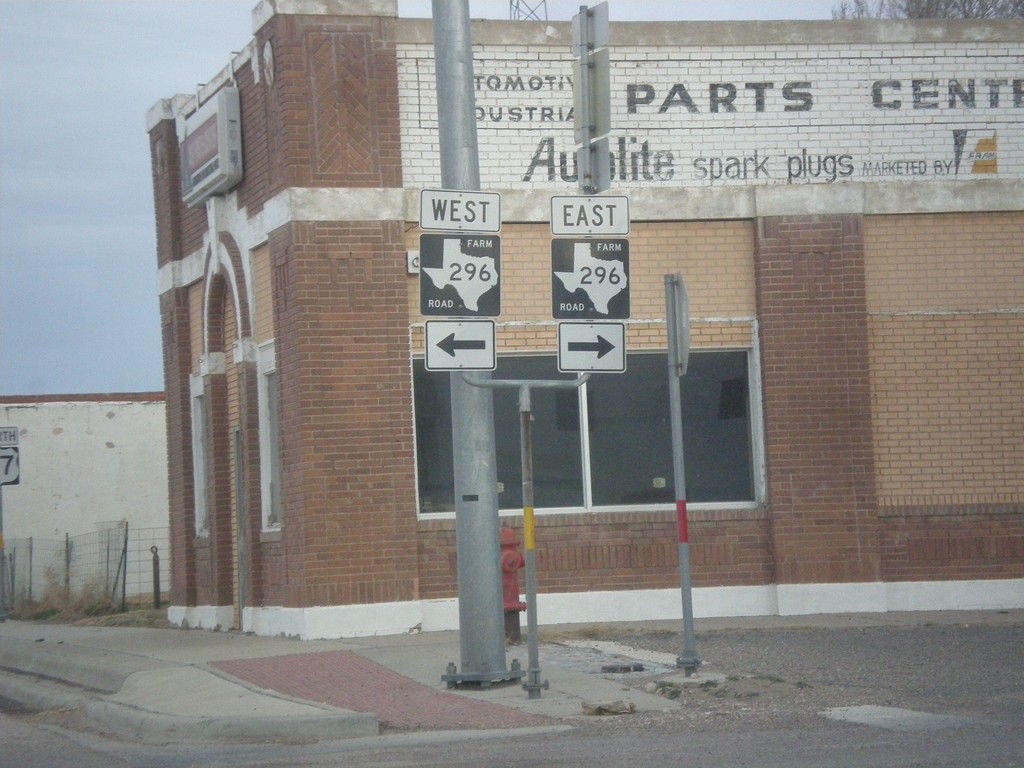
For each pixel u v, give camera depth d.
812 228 16.84
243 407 17.97
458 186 11.90
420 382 16.44
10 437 24.97
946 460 16.98
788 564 16.50
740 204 16.86
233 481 19.42
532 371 16.73
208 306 19.61
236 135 17.84
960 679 11.73
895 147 17.12
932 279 17.14
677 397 11.93
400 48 16.41
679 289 11.84
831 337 16.75
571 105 16.78
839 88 17.09
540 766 8.56
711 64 16.97
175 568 21.30
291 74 16.03
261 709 10.95
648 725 10.07
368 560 15.83
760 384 16.81
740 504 16.88
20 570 30.97
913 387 17.03
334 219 16.02
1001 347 17.17
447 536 16.16
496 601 12.01
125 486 33.97
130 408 34.22
